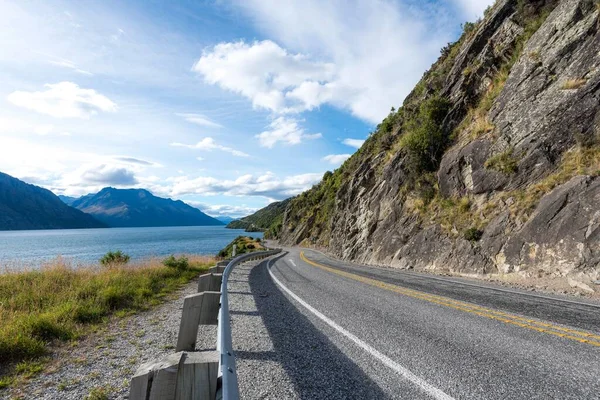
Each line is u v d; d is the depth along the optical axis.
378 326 5.51
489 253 13.50
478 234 14.66
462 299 7.99
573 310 6.72
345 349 4.38
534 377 3.48
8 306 6.78
